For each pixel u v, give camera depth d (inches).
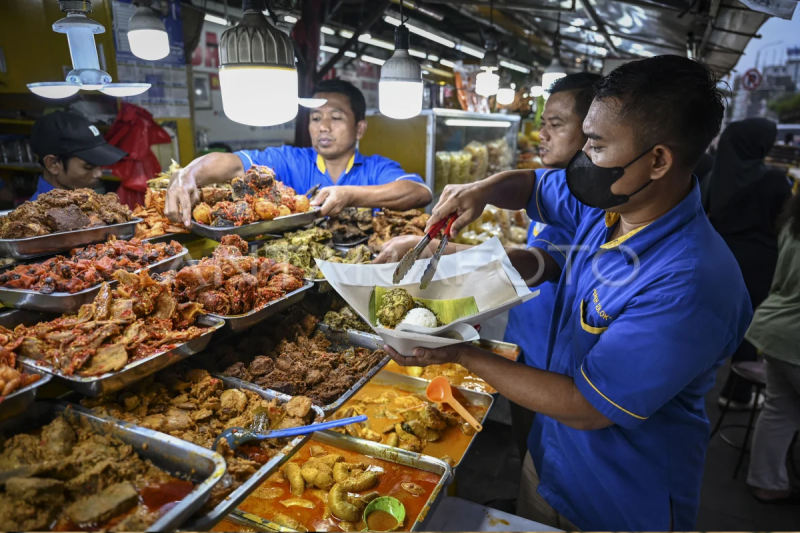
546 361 81.3
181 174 93.5
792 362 103.3
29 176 123.3
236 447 54.6
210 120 249.6
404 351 61.1
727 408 143.9
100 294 58.1
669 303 53.7
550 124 99.9
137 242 78.1
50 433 47.1
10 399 44.9
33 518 40.2
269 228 91.7
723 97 53.4
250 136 280.4
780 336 107.5
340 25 176.4
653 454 63.6
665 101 50.6
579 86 95.0
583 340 64.6
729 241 131.3
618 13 161.2
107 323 53.9
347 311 86.8
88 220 77.9
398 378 93.8
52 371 48.7
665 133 51.8
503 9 180.5
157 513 41.4
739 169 123.3
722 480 120.1
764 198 122.6
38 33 79.0
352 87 125.6
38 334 52.9
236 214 87.3
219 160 104.5
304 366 71.3
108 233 79.4
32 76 80.1
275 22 96.4
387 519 60.9
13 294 60.8
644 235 58.9
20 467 42.4
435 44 230.8
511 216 182.7
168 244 85.3
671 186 56.2
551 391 58.1
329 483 65.4
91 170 105.6
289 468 67.6
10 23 76.6
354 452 72.7
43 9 78.7
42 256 71.3
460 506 69.1
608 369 54.8
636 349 53.6
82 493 43.2
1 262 68.2
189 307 63.4
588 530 70.0
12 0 76.2
